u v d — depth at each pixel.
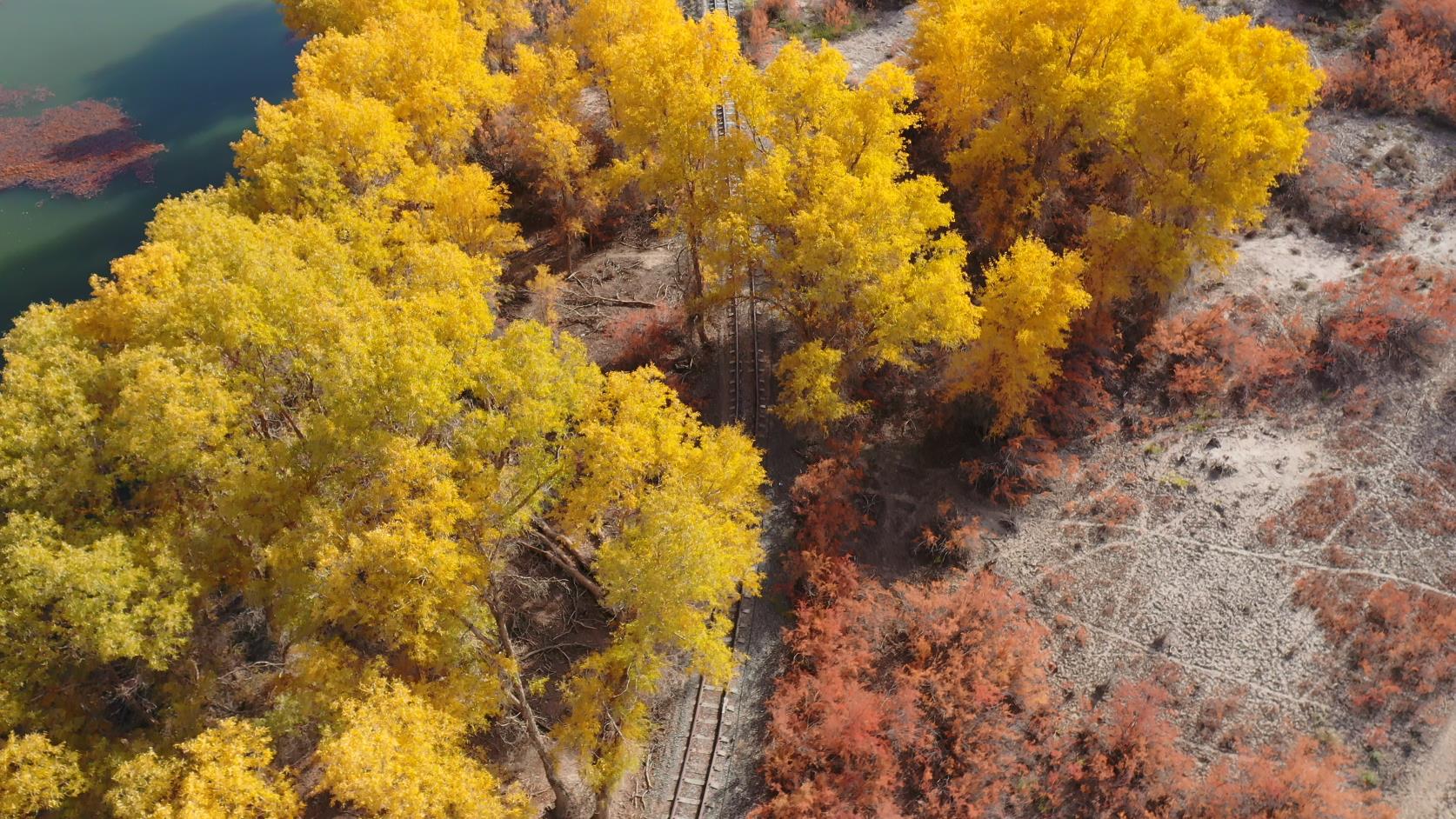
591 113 68.19
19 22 95.56
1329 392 48.53
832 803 36.03
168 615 30.38
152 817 25.22
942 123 53.81
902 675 39.72
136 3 99.00
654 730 38.97
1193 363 49.97
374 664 30.34
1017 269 42.12
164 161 74.00
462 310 33.28
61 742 31.16
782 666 40.50
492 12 67.50
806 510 44.88
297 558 29.84
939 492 46.88
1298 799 35.53
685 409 35.78
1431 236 54.88
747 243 43.22
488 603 32.38
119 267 37.75
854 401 49.06
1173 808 36.53
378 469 30.61
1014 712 39.44
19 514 31.91
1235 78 44.62
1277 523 44.41
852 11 74.62
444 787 27.19
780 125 44.75
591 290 57.16
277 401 34.44
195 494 34.88
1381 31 65.56
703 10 76.19
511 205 62.41
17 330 36.94
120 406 31.88
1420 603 40.97
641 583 29.73
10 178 72.62
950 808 36.91
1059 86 46.44
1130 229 46.84
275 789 31.05
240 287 33.50
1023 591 43.56
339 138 45.97
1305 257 54.91
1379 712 38.38
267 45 89.56
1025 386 44.19
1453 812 35.69
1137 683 39.97
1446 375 48.44
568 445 32.25
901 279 41.84
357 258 40.91
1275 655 40.44
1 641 30.25
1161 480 46.62
